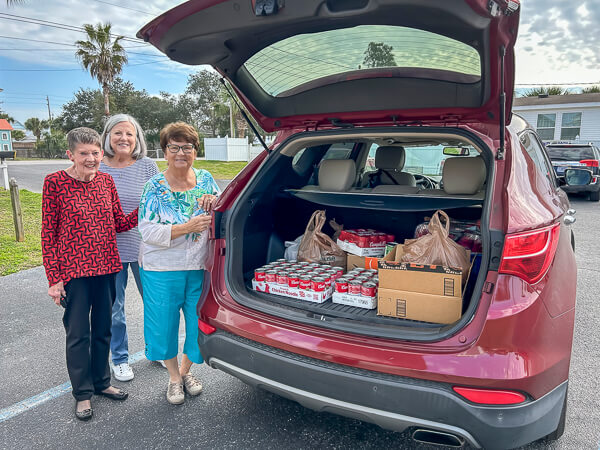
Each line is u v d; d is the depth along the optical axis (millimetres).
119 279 2768
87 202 2338
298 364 1808
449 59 1763
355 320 1941
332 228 3113
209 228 2291
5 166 13211
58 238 2320
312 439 2193
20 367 2951
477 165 2229
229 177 18266
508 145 1966
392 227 2975
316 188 2771
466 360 1550
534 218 1658
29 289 4582
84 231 2318
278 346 1881
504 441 1550
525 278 1592
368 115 2219
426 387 1588
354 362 1701
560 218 1989
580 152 10852
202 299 2242
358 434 2232
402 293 1934
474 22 1413
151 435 2236
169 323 2451
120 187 2822
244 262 2543
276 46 1947
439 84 1919
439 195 2277
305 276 2244
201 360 2510
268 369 1901
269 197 2719
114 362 2801
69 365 2379
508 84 1694
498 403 1522
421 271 1901
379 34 1721
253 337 1958
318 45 1904
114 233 2486
